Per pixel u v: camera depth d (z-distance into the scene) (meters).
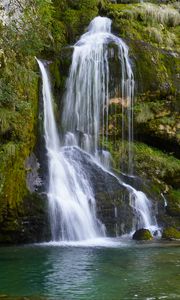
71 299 6.56
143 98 15.66
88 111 15.16
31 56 12.96
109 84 15.34
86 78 15.30
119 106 15.38
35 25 11.30
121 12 17.72
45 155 12.91
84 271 8.12
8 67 11.23
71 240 11.52
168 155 16.12
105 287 7.16
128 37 16.64
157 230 12.63
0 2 11.51
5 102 11.21
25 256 9.44
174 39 17.59
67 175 12.77
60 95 14.91
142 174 15.06
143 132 15.74
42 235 11.27
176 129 15.84
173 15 18.50
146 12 18.06
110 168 14.63
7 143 11.27
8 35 10.71
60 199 11.85
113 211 12.61
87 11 17.58
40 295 6.74
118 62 15.43
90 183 13.03
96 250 10.15
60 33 16.20
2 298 6.40
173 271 8.16
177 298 6.63
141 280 7.55
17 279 7.62
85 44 15.96
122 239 11.82
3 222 10.87
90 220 12.10
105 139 15.25
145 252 9.94
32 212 11.19
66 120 14.74
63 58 15.34
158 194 14.34
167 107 15.88
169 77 16.06
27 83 12.12
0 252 9.89
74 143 14.52
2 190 10.80
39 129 13.09
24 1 11.98
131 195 13.35
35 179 11.90
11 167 11.14
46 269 8.27
